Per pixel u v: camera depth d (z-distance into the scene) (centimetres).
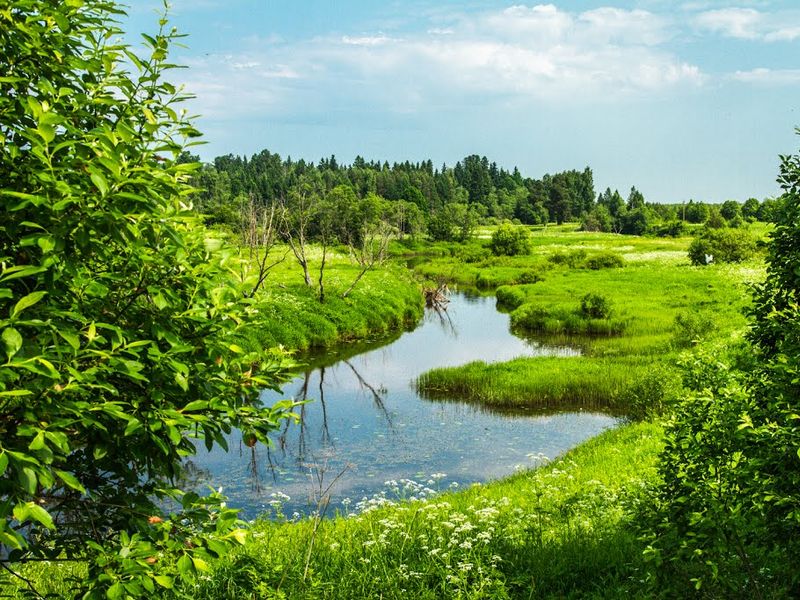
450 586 679
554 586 706
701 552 511
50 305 389
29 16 409
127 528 439
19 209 376
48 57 413
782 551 529
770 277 651
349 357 3075
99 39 467
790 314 583
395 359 3058
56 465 438
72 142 368
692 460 563
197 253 483
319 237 6762
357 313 3659
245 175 16500
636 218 15838
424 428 1977
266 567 695
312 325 3244
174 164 455
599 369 2495
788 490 486
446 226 12275
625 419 2048
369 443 1830
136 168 380
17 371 342
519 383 2362
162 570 407
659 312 3862
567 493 1098
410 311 4300
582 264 7094
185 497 439
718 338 2661
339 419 2075
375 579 690
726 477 523
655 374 2103
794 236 630
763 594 543
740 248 6438
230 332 472
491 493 1217
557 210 18738
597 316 3825
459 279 7094
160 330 420
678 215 17275
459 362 2981
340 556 756
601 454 1470
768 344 635
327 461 1669
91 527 447
